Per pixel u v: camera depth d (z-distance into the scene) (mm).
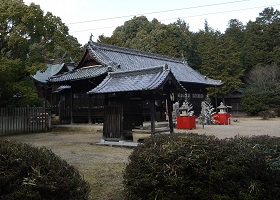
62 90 22422
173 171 3236
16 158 2807
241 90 41531
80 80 19047
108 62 18734
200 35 55031
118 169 6484
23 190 2527
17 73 16188
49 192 2684
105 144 10719
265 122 24703
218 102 43750
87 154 8680
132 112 10328
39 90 28453
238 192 3191
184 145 3604
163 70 9766
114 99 10781
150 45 42375
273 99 36281
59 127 19234
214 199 3080
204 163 3277
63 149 9867
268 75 38719
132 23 46906
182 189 3164
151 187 3342
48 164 2975
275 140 4625
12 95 17016
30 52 17281
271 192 3363
